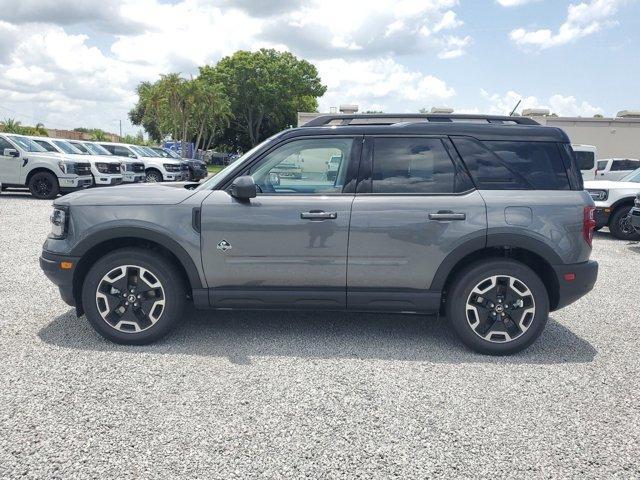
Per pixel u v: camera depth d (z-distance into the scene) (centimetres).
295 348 429
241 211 416
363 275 420
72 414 312
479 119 448
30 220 1098
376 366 396
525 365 405
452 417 319
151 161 2020
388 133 429
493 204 413
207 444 284
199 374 373
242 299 425
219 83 6166
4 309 512
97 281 419
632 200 1070
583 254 418
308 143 430
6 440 283
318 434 296
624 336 480
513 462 274
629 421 319
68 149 1691
